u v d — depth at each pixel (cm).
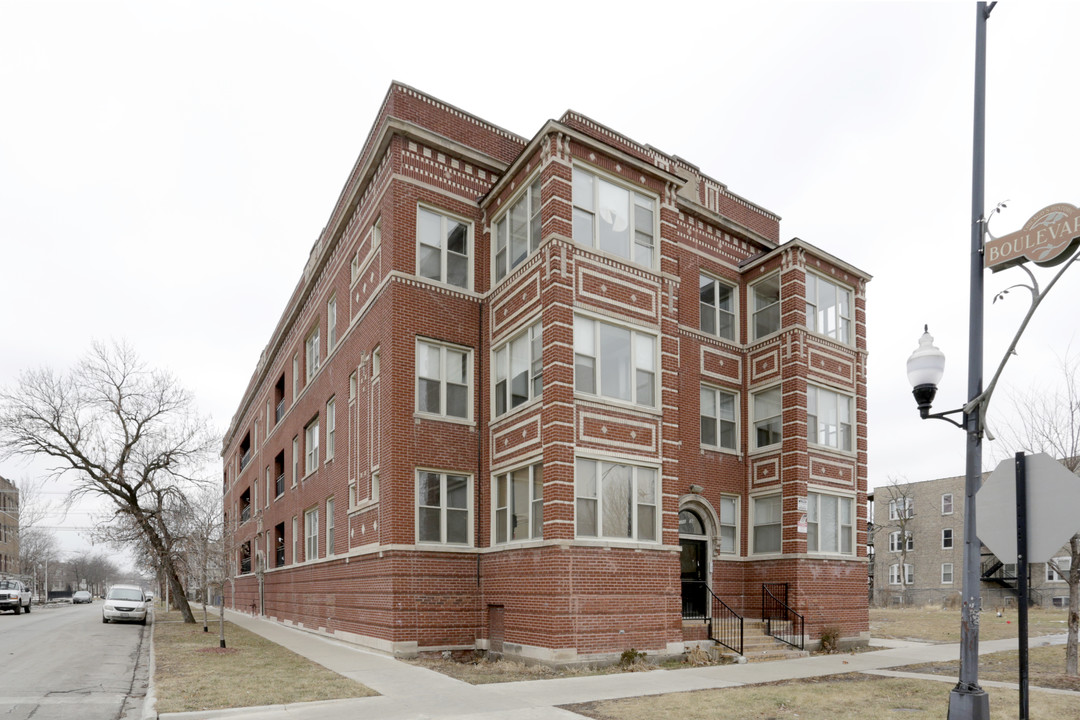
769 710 1035
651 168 1762
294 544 2800
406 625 1642
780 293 2153
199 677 1324
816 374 2114
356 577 1925
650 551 1603
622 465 1622
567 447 1523
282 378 3294
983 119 931
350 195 2161
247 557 4106
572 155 1653
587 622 1476
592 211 1683
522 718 973
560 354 1548
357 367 2056
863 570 2120
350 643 1936
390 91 1864
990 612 3894
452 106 1945
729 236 2302
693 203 2175
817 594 1977
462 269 1911
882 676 1405
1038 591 4419
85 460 2906
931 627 2692
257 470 3834
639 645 1538
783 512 2025
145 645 2070
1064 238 795
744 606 2083
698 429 2080
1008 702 1100
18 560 8631
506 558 1648
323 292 2569
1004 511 773
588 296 1622
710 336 2164
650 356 1727
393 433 1714
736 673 1425
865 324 2306
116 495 2981
